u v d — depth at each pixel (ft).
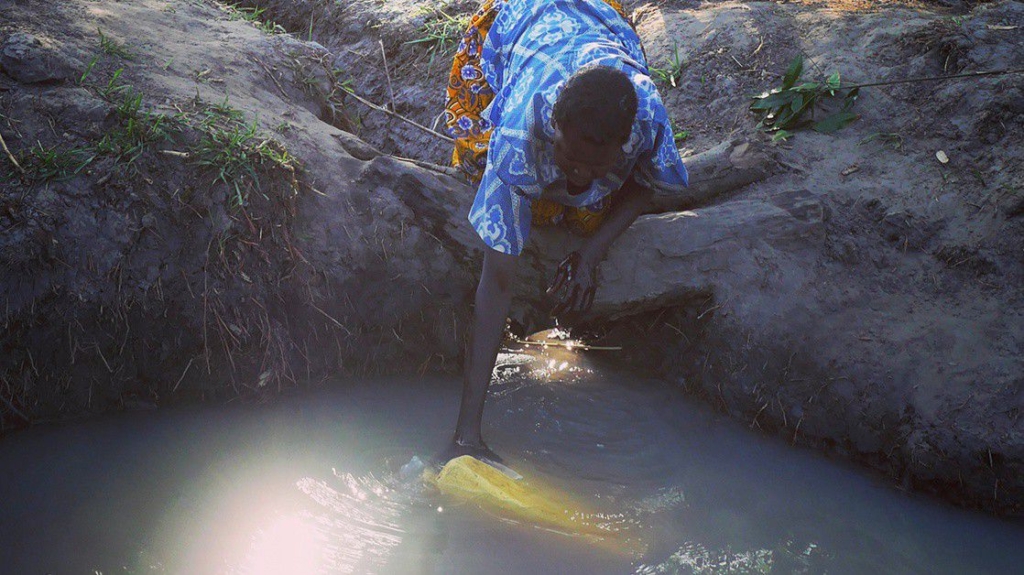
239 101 12.76
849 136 13.20
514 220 9.45
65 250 10.60
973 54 13.38
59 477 9.55
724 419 11.53
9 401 10.41
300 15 19.10
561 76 9.20
